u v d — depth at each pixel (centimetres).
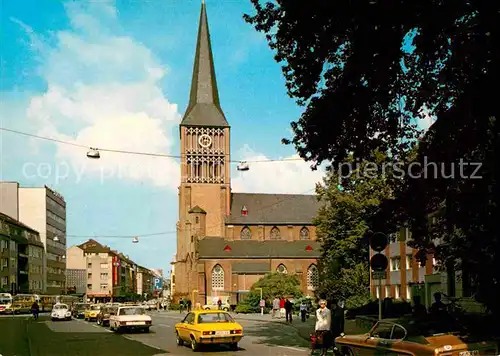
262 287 7812
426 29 1580
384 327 1416
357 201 5103
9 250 9562
